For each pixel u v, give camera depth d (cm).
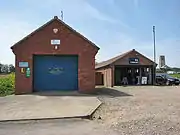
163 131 818
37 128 923
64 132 855
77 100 1592
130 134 797
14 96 1803
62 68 2105
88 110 1238
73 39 2067
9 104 1438
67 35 2064
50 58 2095
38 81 2075
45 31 2047
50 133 842
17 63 2011
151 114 1122
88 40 2073
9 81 2919
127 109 1287
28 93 1972
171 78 3916
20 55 2014
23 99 1638
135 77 3966
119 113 1188
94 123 1010
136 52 3828
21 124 998
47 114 1153
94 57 2078
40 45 2036
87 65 2070
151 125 908
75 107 1330
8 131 874
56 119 1082
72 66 2112
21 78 2005
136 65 3834
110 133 826
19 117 1091
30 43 2028
